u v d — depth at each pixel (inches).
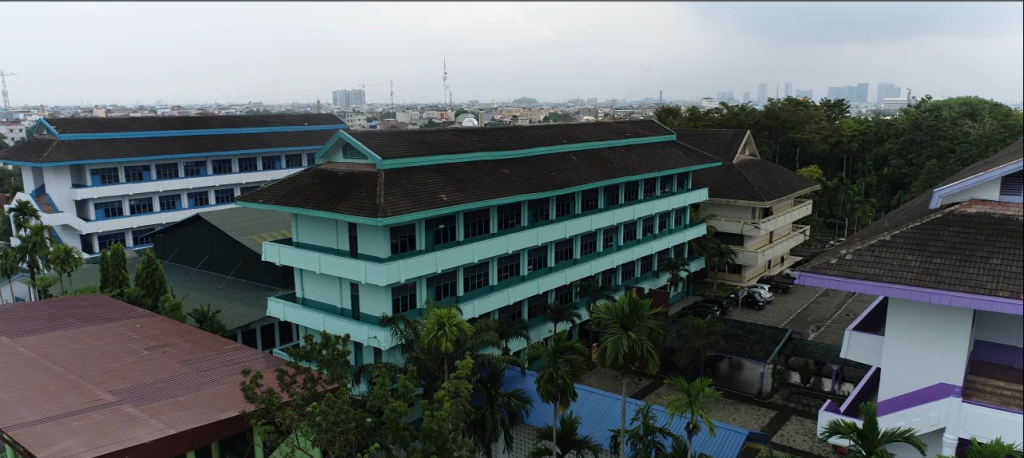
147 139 2490.2
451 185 1298.0
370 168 1286.9
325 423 749.9
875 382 975.0
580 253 1681.8
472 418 922.1
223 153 2632.9
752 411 1381.6
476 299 1357.0
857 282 789.9
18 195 2375.7
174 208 2571.4
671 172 1839.3
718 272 2297.0
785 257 2511.1
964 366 807.1
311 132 3068.4
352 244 1258.6
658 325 1018.1
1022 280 721.6
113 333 1317.7
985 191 843.4
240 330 1608.0
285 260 1333.7
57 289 1984.5
